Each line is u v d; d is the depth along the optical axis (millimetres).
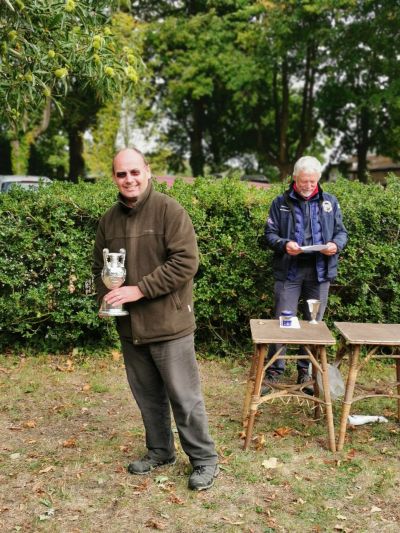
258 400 3713
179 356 3184
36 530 2908
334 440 3742
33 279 5500
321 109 21781
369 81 20453
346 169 27141
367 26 17891
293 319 3879
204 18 21344
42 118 17922
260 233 5340
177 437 3957
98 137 21703
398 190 5605
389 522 2977
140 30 19703
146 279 3062
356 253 5340
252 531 2896
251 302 5441
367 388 4523
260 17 20219
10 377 5109
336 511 3076
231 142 27141
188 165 28828
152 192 3186
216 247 5363
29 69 4633
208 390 4852
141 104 21797
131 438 3949
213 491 3260
